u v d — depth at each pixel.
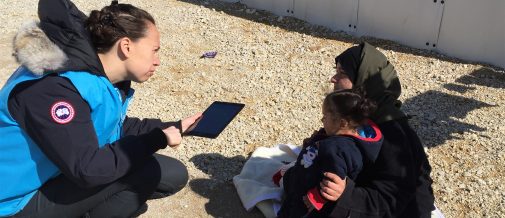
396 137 2.52
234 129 4.06
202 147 3.83
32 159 2.24
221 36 5.88
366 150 2.46
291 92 4.66
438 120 4.25
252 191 3.18
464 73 5.03
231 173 3.54
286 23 6.23
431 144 3.92
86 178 2.16
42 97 2.07
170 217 3.14
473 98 4.59
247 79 4.90
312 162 2.67
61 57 2.09
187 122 2.86
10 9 6.84
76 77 2.13
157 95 4.62
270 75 4.97
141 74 2.31
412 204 2.62
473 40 5.21
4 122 2.16
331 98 2.49
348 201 2.48
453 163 3.68
